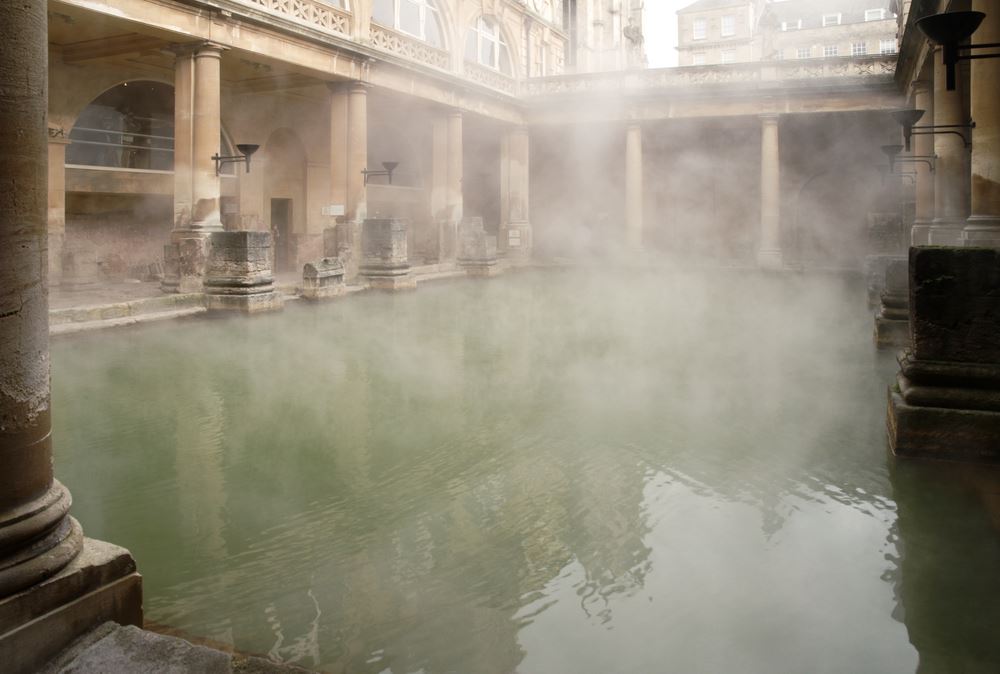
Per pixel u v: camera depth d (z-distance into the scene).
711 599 3.69
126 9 13.85
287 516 4.77
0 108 2.65
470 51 27.17
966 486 5.12
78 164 18.19
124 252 19.70
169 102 20.41
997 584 3.80
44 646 2.72
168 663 2.71
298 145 24.06
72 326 11.32
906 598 3.67
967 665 3.12
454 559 4.17
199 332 12.12
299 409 7.34
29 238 2.76
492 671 3.11
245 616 3.55
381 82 20.91
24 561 2.71
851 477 5.36
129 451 6.04
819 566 4.02
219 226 15.76
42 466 2.87
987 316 5.57
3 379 2.68
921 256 5.67
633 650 3.27
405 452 6.04
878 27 53.69
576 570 4.02
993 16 9.14
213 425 6.78
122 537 4.44
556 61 34.75
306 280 16.00
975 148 9.31
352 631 3.43
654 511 4.82
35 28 2.77
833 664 3.14
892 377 8.68
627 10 44.28
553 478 5.43
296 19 17.75
